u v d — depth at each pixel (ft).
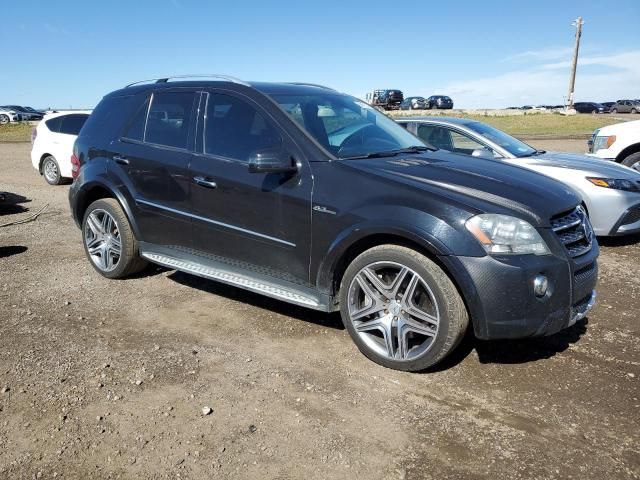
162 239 16.02
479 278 10.71
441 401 10.85
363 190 12.04
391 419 10.24
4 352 12.67
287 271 13.33
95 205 17.61
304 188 12.74
